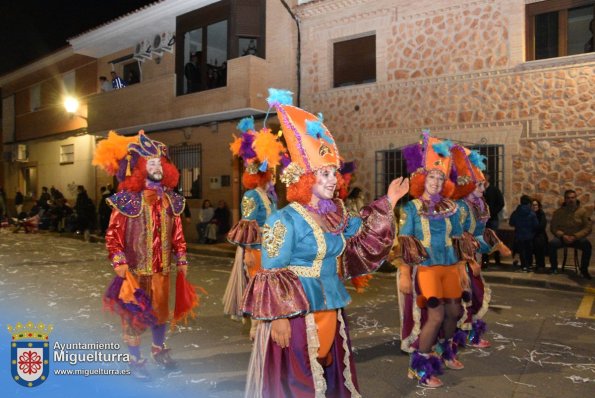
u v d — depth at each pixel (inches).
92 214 681.0
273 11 591.2
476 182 205.5
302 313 109.5
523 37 440.1
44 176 993.5
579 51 435.8
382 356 203.0
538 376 179.2
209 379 173.8
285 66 583.2
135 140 173.6
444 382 173.5
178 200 182.9
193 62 650.8
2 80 1029.2
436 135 483.5
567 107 420.5
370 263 125.6
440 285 168.9
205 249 565.0
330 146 120.0
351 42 551.8
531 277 372.8
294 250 115.6
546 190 429.4
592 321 259.8
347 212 126.3
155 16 671.1
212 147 658.2
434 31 485.1
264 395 111.9
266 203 213.8
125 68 822.5
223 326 246.2
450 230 169.6
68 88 916.0
